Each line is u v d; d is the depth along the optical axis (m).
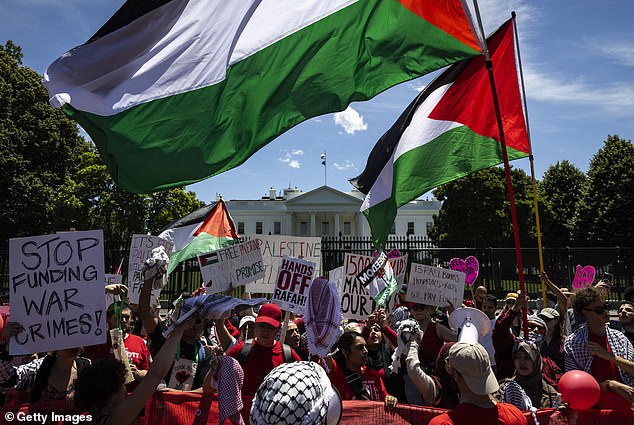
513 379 3.64
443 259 18.17
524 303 4.66
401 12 5.08
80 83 4.27
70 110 4.22
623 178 35.03
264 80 4.70
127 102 4.37
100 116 4.29
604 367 3.57
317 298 3.39
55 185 31.81
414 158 6.37
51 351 3.52
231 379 2.98
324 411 1.89
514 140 6.07
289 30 4.80
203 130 4.55
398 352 4.12
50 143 31.34
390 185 6.48
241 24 4.69
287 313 4.64
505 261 17.69
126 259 16.98
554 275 17.48
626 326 5.35
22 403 3.60
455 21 5.07
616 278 17.19
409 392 4.68
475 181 37.69
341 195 69.00
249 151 4.65
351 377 4.03
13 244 3.39
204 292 6.93
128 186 4.43
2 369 3.41
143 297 3.64
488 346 4.79
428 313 5.87
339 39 4.92
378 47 5.04
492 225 36.97
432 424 2.48
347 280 6.51
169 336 2.56
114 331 4.14
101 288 3.43
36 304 3.36
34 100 31.56
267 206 73.00
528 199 38.62
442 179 6.25
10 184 29.31
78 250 3.45
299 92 4.80
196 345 4.26
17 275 3.37
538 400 3.63
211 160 4.57
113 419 2.36
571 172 44.16
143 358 5.00
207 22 4.58
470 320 3.70
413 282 6.09
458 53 5.09
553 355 5.28
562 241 18.38
